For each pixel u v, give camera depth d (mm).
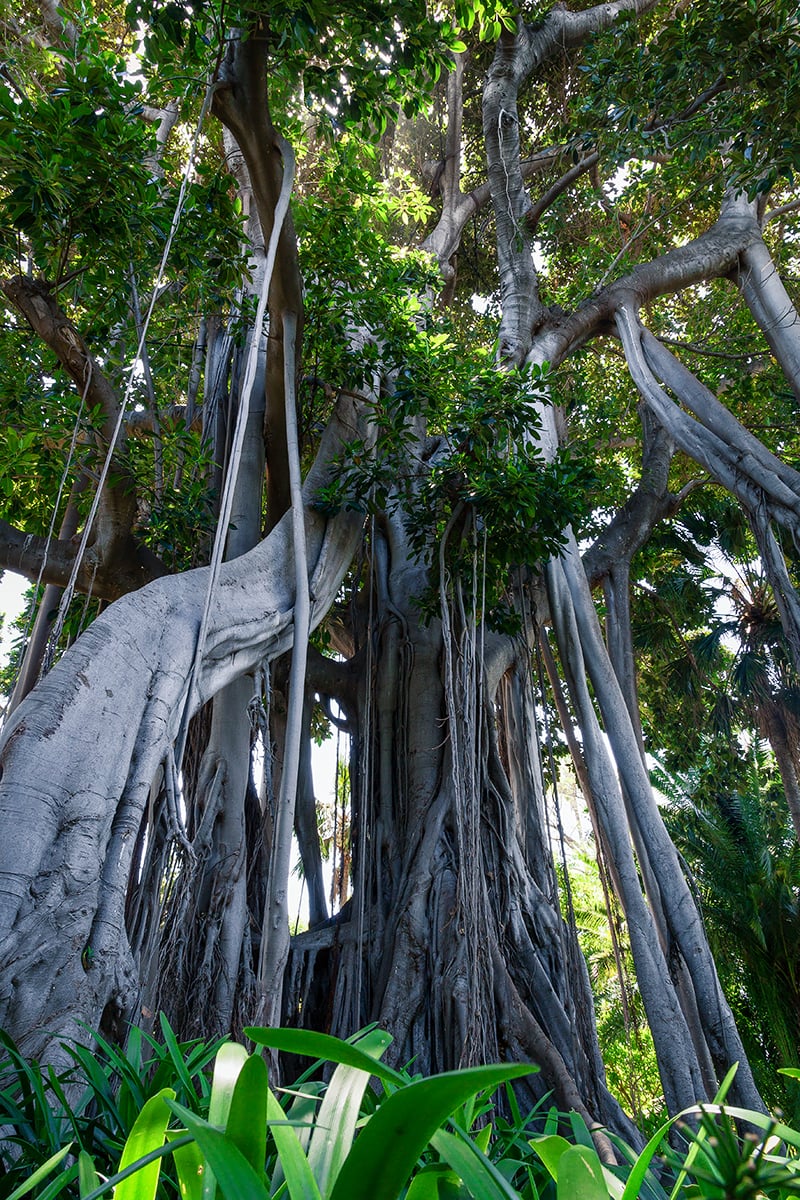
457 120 13312
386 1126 1057
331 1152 1448
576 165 10617
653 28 13367
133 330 7211
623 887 6766
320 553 6723
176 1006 5438
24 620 10656
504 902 7000
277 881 4371
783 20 7512
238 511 7586
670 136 8977
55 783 3615
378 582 9023
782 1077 11219
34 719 3793
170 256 6383
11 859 3311
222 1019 5730
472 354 8391
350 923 7199
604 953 15352
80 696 3971
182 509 7191
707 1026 6352
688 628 15844
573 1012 6672
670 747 15578
